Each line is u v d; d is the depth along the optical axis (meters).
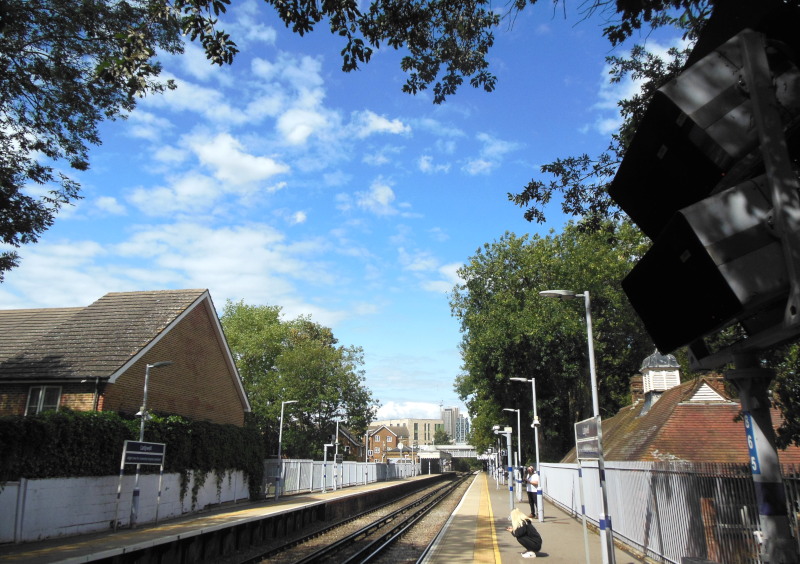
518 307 44.78
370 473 56.81
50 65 12.68
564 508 27.53
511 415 50.88
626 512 14.12
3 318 28.28
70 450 16.17
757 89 2.05
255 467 28.67
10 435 14.33
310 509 24.12
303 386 55.75
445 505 34.59
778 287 1.91
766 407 2.32
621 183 2.68
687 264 2.13
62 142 13.84
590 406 47.16
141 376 23.53
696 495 9.48
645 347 44.56
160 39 12.73
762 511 2.24
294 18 7.68
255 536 18.22
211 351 29.30
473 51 9.13
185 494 22.08
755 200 1.99
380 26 8.50
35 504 14.66
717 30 2.43
